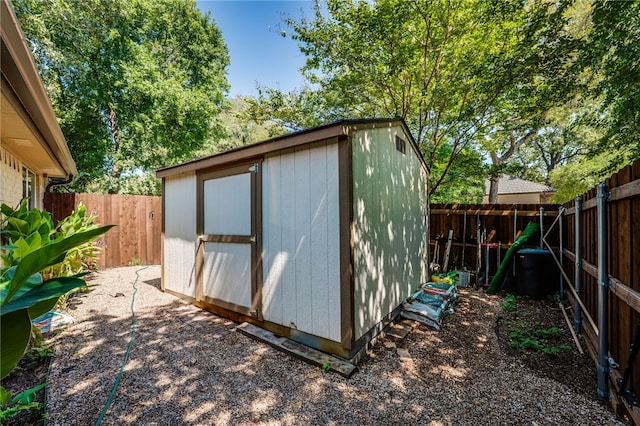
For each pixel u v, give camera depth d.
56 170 5.98
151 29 11.98
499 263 5.65
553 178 8.86
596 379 2.42
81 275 1.25
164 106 10.70
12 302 1.05
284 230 3.12
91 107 9.98
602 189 2.32
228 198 3.75
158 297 4.68
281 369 2.53
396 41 5.57
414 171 4.60
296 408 2.03
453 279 5.20
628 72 3.82
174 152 12.08
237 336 3.22
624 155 5.00
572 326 3.44
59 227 4.45
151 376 2.39
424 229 5.15
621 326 2.08
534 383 2.37
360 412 2.00
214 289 3.95
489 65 5.05
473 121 5.96
